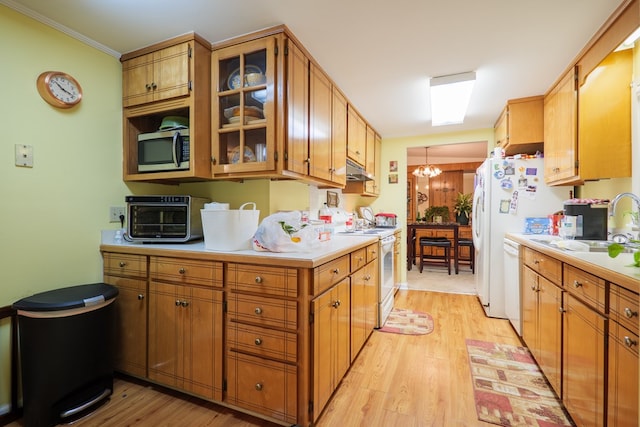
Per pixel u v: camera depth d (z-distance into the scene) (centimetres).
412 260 560
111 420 144
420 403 156
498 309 283
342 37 174
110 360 160
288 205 233
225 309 147
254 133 181
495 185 284
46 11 151
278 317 135
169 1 143
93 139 182
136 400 159
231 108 179
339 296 166
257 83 173
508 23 161
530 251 207
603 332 110
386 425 140
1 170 144
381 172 417
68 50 168
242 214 158
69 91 168
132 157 200
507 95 262
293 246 152
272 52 165
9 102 146
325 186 292
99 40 178
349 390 168
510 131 274
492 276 284
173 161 180
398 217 411
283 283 134
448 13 153
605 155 191
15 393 148
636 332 91
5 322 146
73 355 142
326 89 220
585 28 165
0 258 144
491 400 159
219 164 181
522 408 152
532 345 200
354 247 187
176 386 160
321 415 147
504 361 200
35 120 156
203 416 147
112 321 162
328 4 146
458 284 417
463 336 241
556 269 159
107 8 149
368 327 230
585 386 123
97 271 184
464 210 590
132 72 191
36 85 156
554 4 145
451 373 185
